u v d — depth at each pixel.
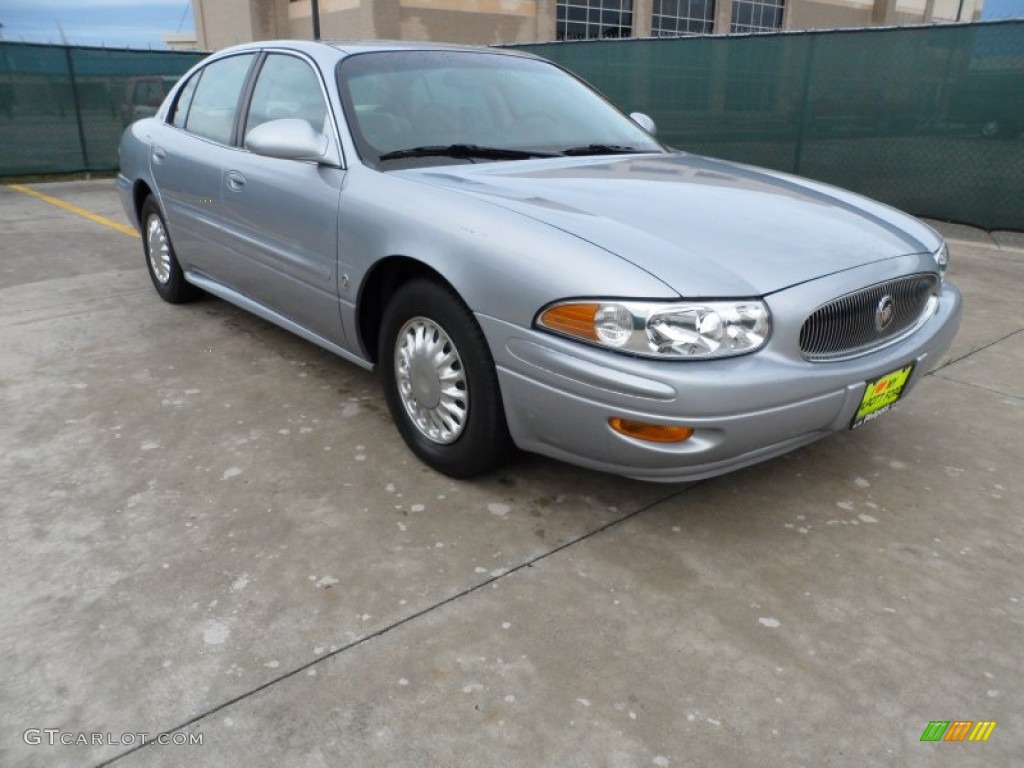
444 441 2.79
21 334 4.35
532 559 2.40
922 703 1.88
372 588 2.26
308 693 1.88
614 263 2.21
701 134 9.87
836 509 2.71
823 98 8.66
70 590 2.23
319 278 3.16
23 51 11.08
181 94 4.48
